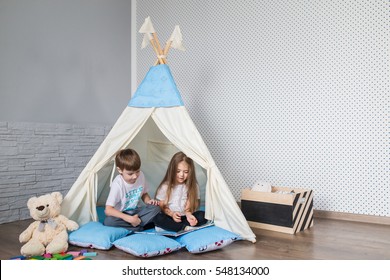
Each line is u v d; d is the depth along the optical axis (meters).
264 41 2.82
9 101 2.44
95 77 3.07
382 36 2.38
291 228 2.11
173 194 2.12
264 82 2.82
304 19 2.65
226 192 2.00
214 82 3.06
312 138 2.62
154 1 3.39
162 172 2.68
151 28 2.28
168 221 1.92
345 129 2.50
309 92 2.63
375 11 2.40
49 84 2.69
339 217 2.51
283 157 2.74
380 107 2.38
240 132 2.93
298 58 2.68
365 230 2.20
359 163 2.45
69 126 2.81
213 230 1.86
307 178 2.64
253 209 2.29
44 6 2.66
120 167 2.01
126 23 3.42
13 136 2.44
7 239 2.00
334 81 2.54
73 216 2.07
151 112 2.15
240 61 2.93
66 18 2.82
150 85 2.25
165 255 1.71
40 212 1.81
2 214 2.38
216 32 3.05
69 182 2.80
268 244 1.89
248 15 2.89
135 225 1.94
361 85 2.45
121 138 2.17
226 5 3.00
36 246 1.68
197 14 3.15
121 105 3.33
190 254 1.72
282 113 2.74
